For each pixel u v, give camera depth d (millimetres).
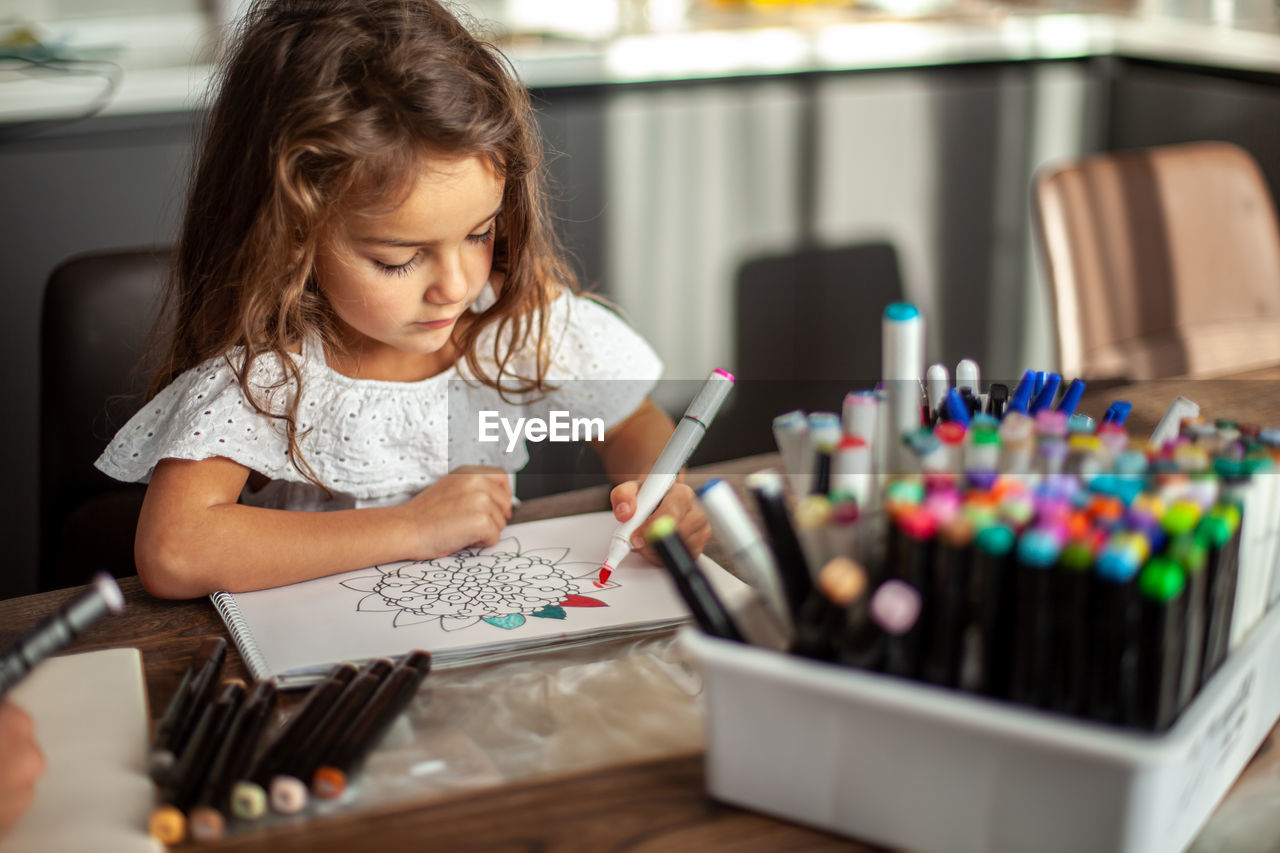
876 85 2328
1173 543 412
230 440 826
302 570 702
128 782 483
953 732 417
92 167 1816
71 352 1135
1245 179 1549
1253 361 1544
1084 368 1442
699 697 563
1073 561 393
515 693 566
